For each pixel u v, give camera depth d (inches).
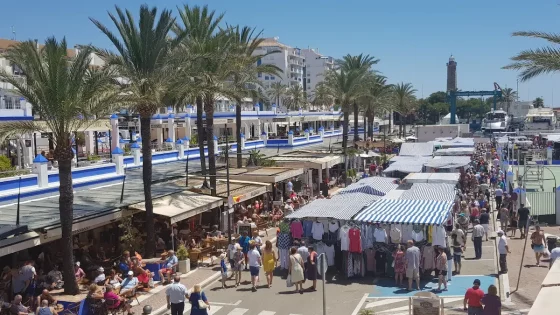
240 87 1300.4
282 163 1407.5
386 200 866.8
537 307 210.8
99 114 695.1
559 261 277.6
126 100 750.5
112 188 968.3
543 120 4060.0
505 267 690.2
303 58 6102.4
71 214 642.8
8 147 1193.4
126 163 1234.6
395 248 701.9
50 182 898.1
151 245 800.3
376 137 2898.6
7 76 633.6
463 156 1660.9
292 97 4328.3
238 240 825.5
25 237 612.4
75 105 622.8
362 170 1891.0
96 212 731.4
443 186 1026.1
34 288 620.7
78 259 764.6
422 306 466.3
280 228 775.1
